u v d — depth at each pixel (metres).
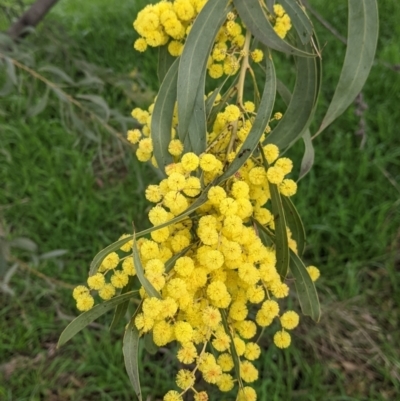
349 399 0.50
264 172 0.19
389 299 0.58
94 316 0.19
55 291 0.58
